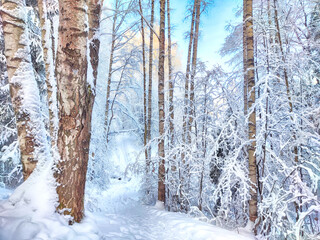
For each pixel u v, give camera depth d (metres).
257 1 5.77
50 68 3.24
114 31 10.25
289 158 4.36
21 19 2.71
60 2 2.16
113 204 7.11
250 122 3.98
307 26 5.37
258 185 4.00
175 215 4.52
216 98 5.30
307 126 4.31
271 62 4.13
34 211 2.06
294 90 4.80
